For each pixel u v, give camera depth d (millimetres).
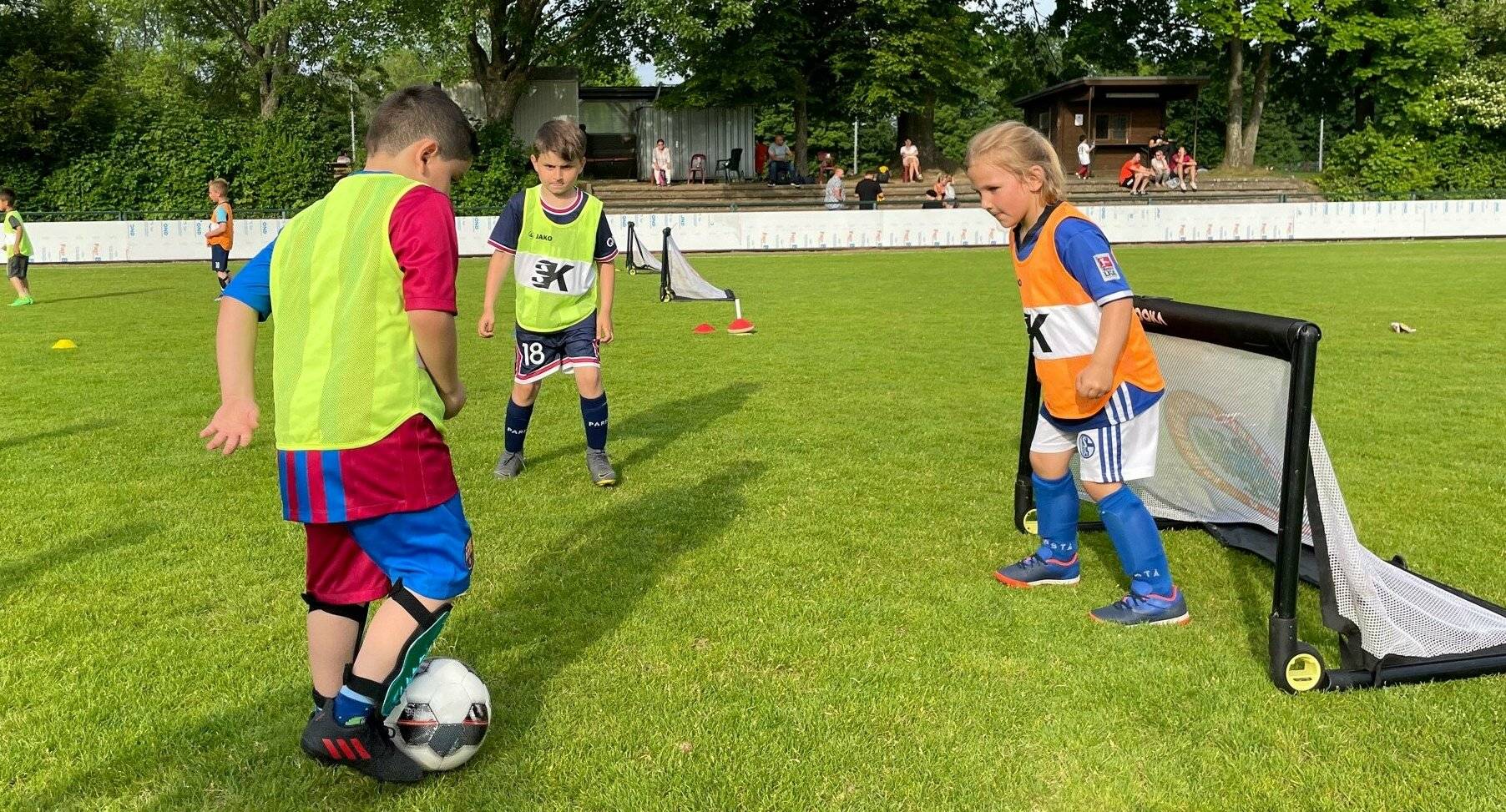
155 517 4324
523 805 2277
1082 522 4375
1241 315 3037
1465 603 3008
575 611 3352
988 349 9250
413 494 2162
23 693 2781
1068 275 3107
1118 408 3160
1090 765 2432
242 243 23656
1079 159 33688
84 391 7262
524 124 33188
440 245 2115
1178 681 2857
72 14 28438
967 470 5164
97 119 28109
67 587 3545
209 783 2375
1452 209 25938
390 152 2258
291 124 29594
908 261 20953
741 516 4387
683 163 34906
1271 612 2820
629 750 2500
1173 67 38781
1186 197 30250
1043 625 3248
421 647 2197
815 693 2781
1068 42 37562
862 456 5434
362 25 28984
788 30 31328
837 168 27828
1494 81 32250
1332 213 25609
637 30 31203
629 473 5125
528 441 5836
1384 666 2850
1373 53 33250
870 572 3715
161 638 3131
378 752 2258
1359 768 2416
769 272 18547
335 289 2129
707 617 3299
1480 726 2602
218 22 37031
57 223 22219
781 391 7336
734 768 2418
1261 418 3227
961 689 2805
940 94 34156
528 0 30250
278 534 4109
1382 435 5754
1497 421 6062
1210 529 4129
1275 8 32281
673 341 9938
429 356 2121
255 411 2137
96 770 2416
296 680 2859
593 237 4875
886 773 2396
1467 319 10648
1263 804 2277
